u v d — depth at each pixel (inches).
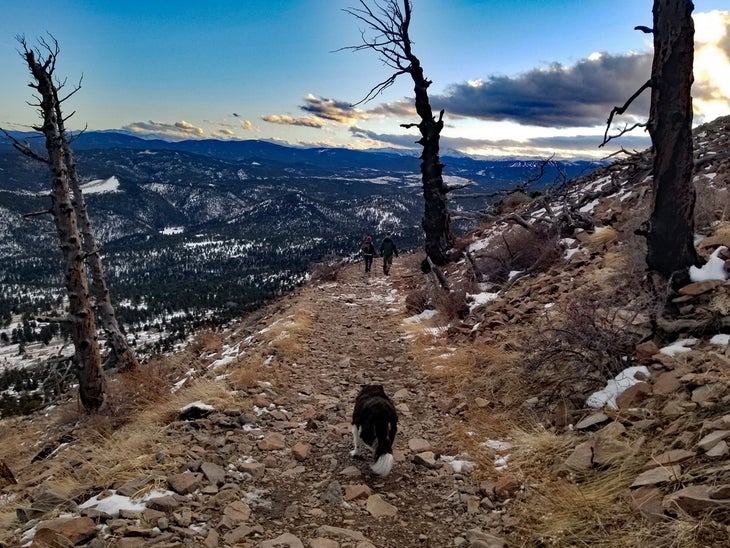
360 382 354.3
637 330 250.7
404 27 706.8
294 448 229.5
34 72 348.2
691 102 262.1
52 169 362.9
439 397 304.7
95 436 297.1
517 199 945.5
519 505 170.7
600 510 151.2
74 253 370.3
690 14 252.2
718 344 213.3
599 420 200.2
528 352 270.4
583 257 441.1
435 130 744.3
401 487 197.6
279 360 395.5
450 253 762.8
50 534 146.9
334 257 1035.3
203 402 287.3
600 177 772.6
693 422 170.6
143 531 152.3
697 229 356.2
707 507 129.6
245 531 158.6
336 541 154.7
